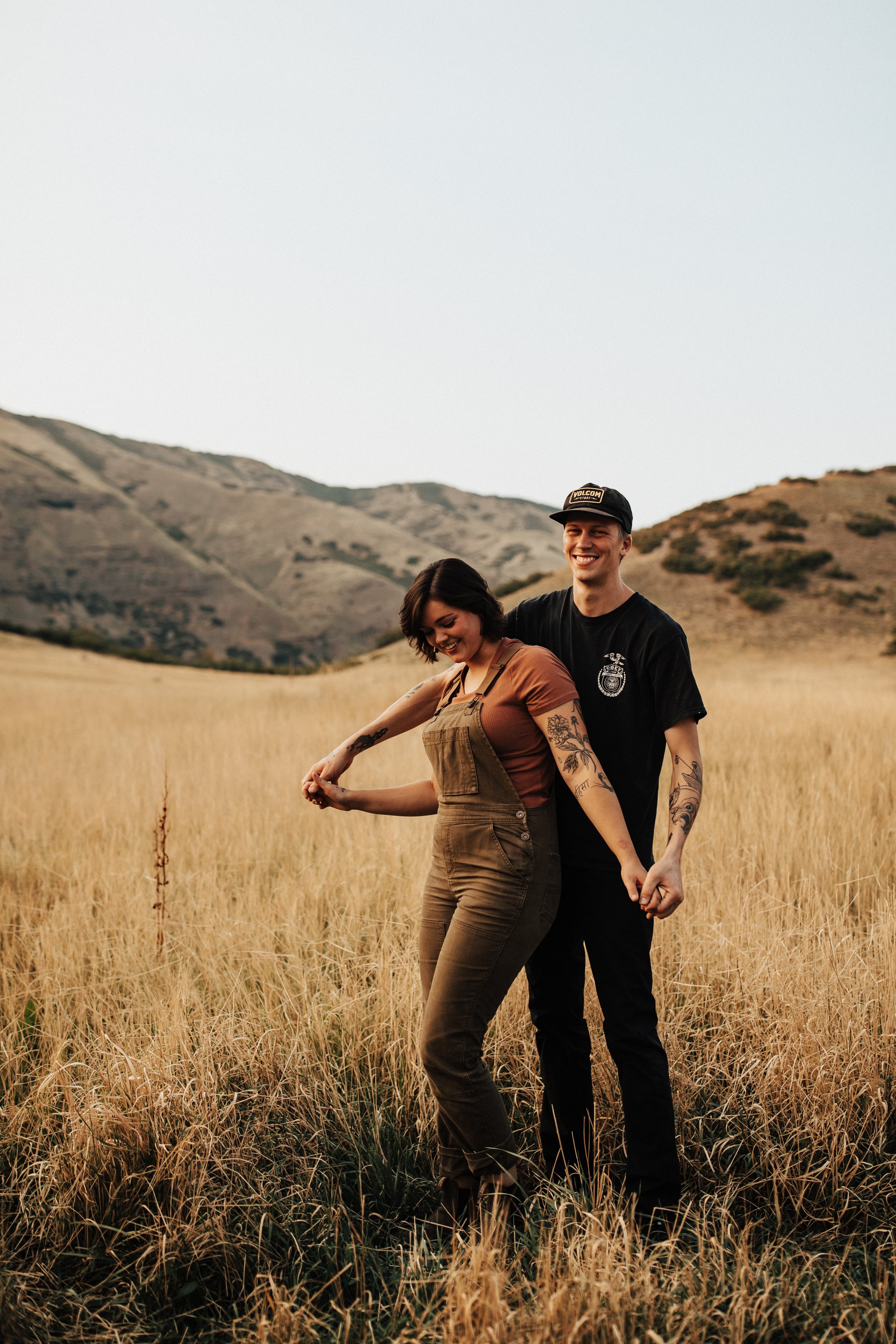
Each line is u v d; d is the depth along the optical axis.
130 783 6.82
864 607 32.56
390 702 12.83
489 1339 1.62
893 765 6.23
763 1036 2.77
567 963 2.36
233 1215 2.17
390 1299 1.91
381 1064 2.80
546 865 2.12
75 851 5.03
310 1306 1.86
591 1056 2.67
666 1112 2.16
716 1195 2.21
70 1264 2.10
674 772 2.18
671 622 2.22
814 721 8.68
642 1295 1.76
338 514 190.75
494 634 2.21
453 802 2.15
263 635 134.50
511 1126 2.51
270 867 4.82
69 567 132.00
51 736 10.66
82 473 172.00
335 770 2.50
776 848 4.38
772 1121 2.46
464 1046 2.05
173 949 3.69
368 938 3.71
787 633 30.91
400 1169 2.41
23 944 3.76
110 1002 3.21
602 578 2.25
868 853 4.43
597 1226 1.95
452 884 2.17
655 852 4.56
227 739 9.32
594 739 2.28
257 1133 2.42
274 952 3.59
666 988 3.08
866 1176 2.27
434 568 2.18
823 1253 2.04
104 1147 2.30
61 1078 2.66
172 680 33.66
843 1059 2.55
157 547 145.00
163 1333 1.89
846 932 3.39
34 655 40.12
